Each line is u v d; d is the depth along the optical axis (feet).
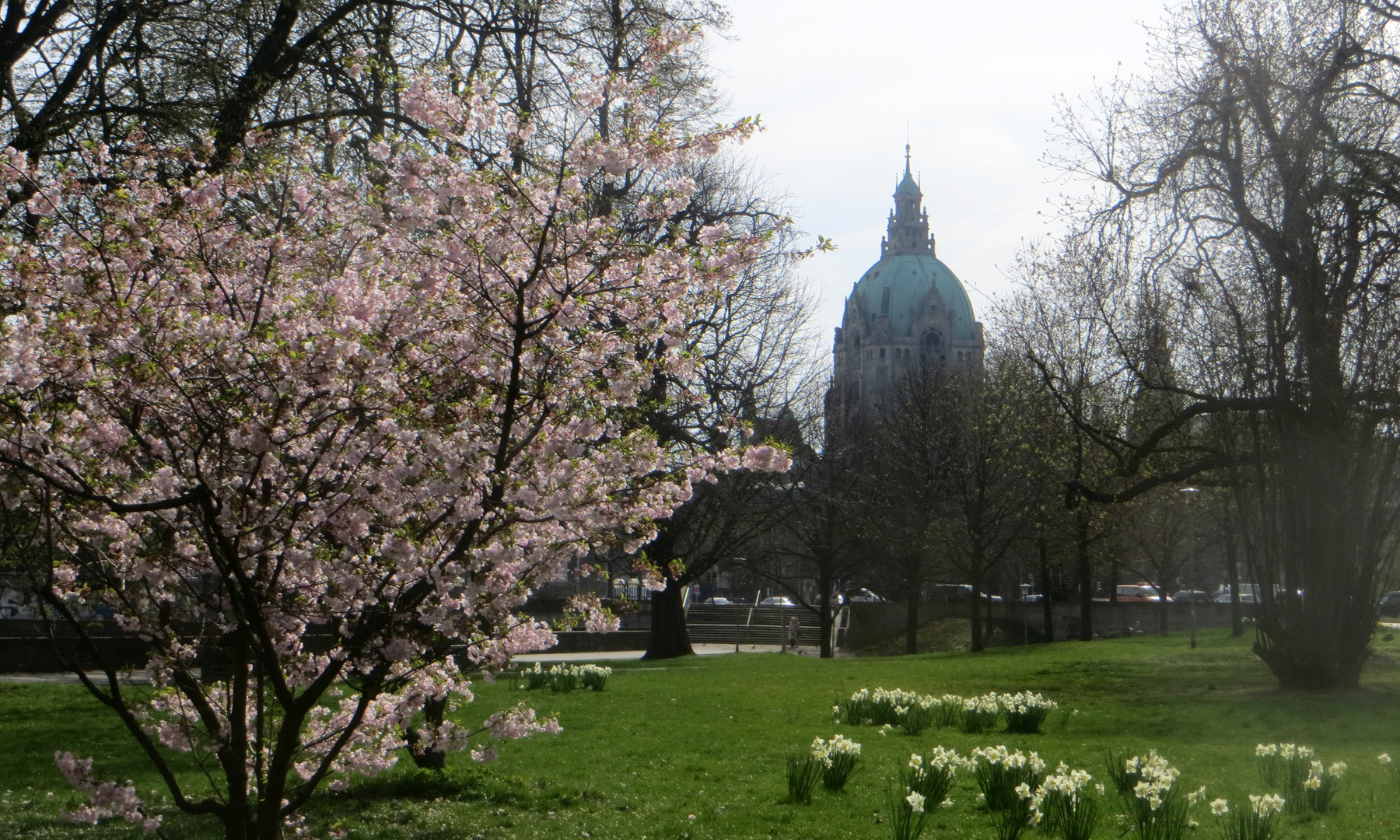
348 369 19.38
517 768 42.63
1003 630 162.91
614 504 21.06
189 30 48.01
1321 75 59.41
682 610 123.54
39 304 20.31
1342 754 42.37
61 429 18.86
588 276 21.08
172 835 30.73
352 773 38.83
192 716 21.62
